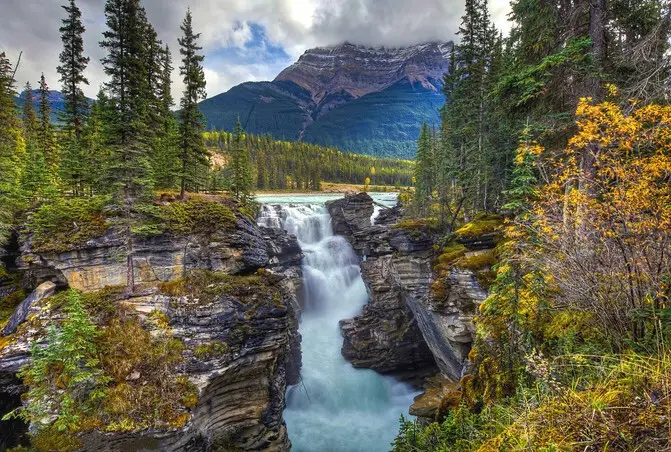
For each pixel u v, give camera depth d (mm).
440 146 40594
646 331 5906
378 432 24781
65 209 20297
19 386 17422
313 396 28578
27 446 17016
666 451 3682
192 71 22859
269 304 20312
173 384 17094
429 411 21234
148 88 23844
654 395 4242
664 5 10609
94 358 16719
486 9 28688
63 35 28281
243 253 22266
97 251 19547
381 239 33750
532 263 9680
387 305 32844
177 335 18328
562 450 4250
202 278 20312
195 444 17359
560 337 8336
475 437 7676
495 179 28172
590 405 4473
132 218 19766
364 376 31250
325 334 37812
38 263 19391
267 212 56062
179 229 20766
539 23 14219
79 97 28953
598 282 6816
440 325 23969
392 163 183000
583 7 13266
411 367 32438
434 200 36875
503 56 29172
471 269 21812
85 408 15734
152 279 20000
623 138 6480
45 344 16781
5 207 25172
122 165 19094
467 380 14922
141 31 27828
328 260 49656
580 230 7059
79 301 16812
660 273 5930
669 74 9656
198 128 23875
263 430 20297
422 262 26938
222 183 45344
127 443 15875
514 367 10289
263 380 20312
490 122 28062
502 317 11945
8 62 35719
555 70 13344
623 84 12562
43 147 38062
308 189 119500
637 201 6043
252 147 131375
